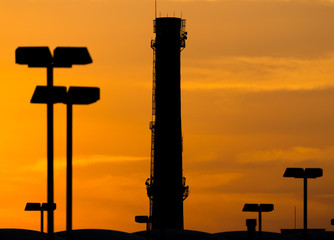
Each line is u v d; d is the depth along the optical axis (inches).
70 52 7185.0
